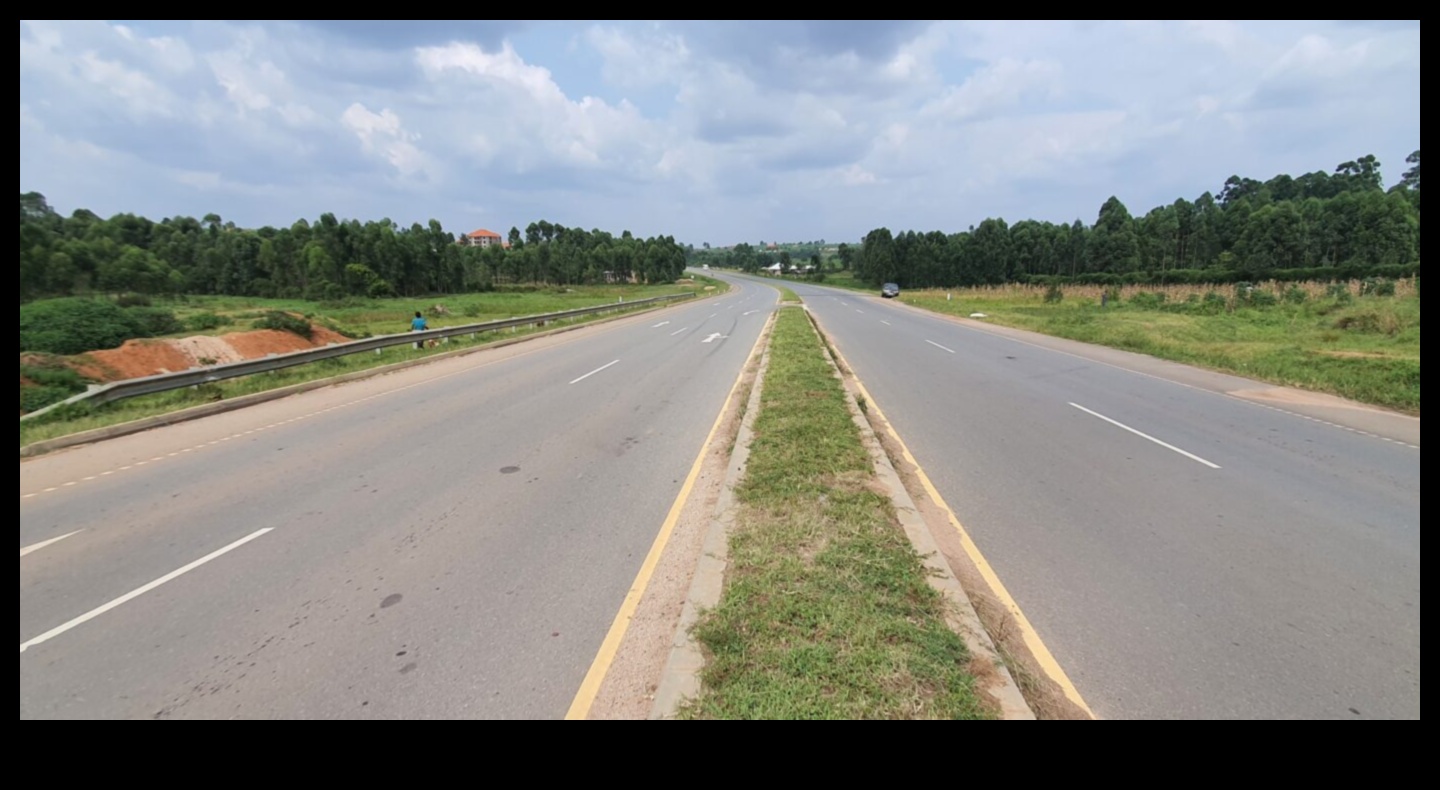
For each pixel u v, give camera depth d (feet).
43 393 39.42
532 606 13.99
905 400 35.65
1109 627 12.80
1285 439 27.35
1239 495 20.44
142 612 14.10
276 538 18.01
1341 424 30.07
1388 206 199.21
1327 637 12.46
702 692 10.19
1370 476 22.36
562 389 41.70
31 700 11.21
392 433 30.22
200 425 32.76
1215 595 14.06
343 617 13.71
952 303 140.67
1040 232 283.59
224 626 13.46
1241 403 34.99
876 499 18.13
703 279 400.06
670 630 12.95
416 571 15.79
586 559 16.28
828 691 10.14
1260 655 11.89
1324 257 214.07
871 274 300.81
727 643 11.32
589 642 12.59
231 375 42.70
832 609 12.32
